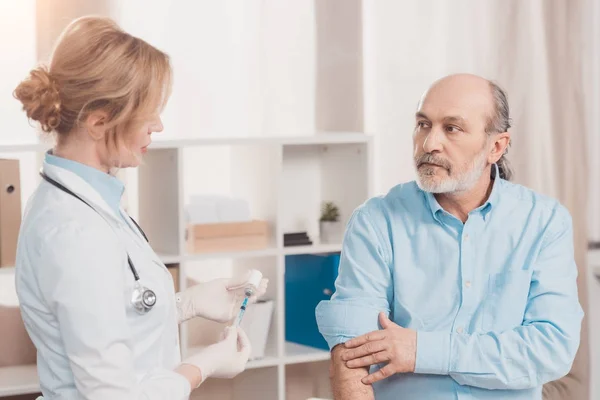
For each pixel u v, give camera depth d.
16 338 3.14
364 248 2.11
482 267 2.06
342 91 3.75
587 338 4.05
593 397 4.08
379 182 3.84
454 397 2.01
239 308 2.17
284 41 3.63
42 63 1.67
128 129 1.66
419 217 2.11
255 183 3.41
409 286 2.08
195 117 3.50
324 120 3.71
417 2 3.85
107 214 1.67
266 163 3.31
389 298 2.11
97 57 1.60
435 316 2.06
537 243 2.06
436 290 2.06
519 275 2.05
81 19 1.66
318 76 3.70
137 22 3.39
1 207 2.95
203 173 3.52
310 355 3.33
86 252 1.56
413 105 3.87
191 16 3.47
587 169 4.07
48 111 1.62
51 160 1.69
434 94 2.03
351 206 3.47
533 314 2.03
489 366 1.96
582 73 4.06
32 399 3.12
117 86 1.61
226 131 3.55
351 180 3.46
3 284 3.12
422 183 2.03
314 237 3.59
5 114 3.21
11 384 2.88
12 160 2.96
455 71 3.92
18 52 3.22
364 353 1.98
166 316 1.77
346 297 2.08
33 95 1.61
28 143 3.11
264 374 3.35
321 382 3.65
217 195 3.38
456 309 2.05
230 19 3.54
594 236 4.10
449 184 2.00
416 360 1.95
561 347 1.99
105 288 1.56
